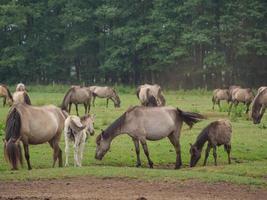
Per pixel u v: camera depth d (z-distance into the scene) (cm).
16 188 1878
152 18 8019
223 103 5362
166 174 2045
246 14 7544
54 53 8819
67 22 8512
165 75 8331
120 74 8700
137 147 2458
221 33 7662
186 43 7569
